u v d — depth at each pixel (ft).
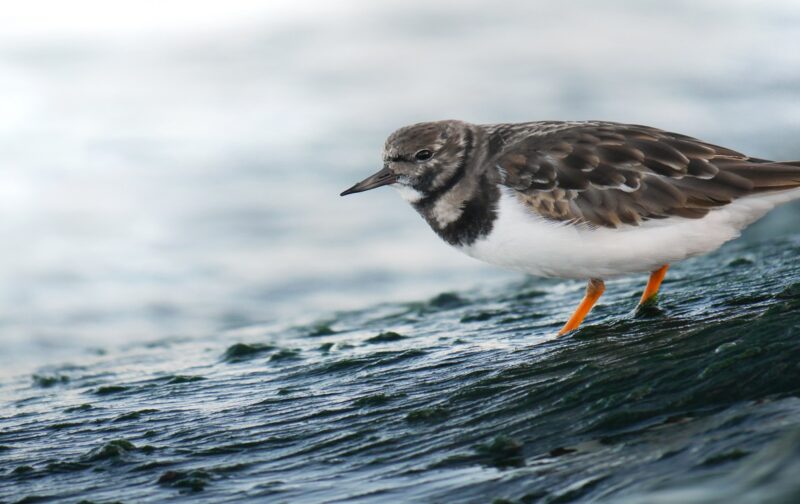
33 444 27.71
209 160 80.18
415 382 28.73
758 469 17.43
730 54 102.47
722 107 87.25
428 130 32.40
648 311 30.78
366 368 31.30
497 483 20.95
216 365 35.86
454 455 22.98
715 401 22.74
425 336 35.88
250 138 84.58
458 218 31.81
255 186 75.00
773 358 23.53
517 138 31.53
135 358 41.78
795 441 17.60
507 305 40.81
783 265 36.50
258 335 43.98
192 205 72.64
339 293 58.85
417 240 66.49
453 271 60.90
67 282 61.00
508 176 30.37
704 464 19.12
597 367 25.91
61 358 47.09
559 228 29.68
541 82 95.76
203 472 23.97
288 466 24.06
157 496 22.95
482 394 26.27
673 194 29.07
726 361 23.88
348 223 69.46
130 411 30.01
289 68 102.17
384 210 71.61
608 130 30.78
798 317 25.77
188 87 96.07
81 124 87.81
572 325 32.07
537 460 21.81
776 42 105.60
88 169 78.69
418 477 22.18
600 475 19.98
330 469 23.53
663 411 22.82
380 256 63.67
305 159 79.36
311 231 68.08
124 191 74.90
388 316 44.29
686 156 29.60
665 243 29.43
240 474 23.90
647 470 19.60
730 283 33.91
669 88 93.15
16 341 53.06
